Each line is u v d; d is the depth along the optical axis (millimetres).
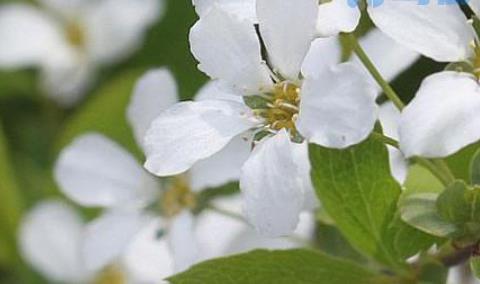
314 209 332
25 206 454
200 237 372
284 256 309
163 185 370
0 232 454
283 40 301
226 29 302
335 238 345
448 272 321
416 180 314
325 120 285
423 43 293
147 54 480
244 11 303
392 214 314
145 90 356
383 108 336
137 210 375
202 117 303
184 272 306
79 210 451
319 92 286
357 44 302
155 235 367
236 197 374
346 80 285
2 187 452
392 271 321
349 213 316
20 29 495
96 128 445
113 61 486
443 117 279
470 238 295
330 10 298
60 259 451
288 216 292
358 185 312
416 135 277
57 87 486
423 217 296
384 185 312
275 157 295
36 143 477
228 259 306
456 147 277
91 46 487
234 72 304
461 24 295
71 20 493
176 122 302
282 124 303
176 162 300
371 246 320
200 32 302
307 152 316
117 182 378
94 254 375
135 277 432
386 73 339
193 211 364
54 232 451
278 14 300
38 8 502
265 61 319
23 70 489
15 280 456
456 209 293
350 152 309
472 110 280
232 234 372
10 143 478
